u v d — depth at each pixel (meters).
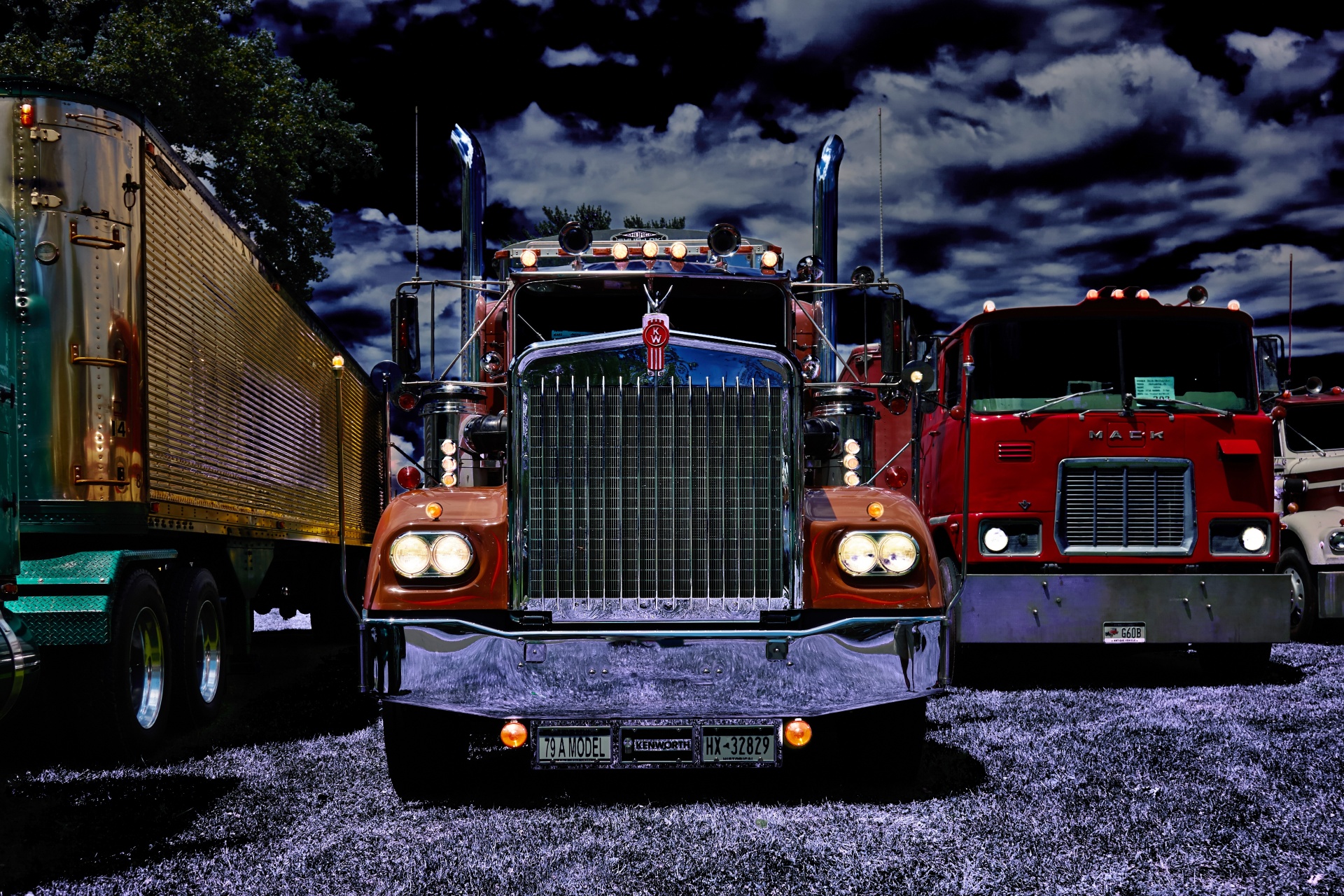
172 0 19.19
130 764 5.52
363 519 13.88
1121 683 7.98
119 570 5.60
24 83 5.54
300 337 9.98
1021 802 4.53
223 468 7.32
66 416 5.48
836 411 5.71
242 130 20.22
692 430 4.60
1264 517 7.90
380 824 4.32
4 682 4.26
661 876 3.64
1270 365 8.05
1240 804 4.47
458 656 4.42
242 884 3.60
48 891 3.54
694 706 4.40
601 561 4.56
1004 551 7.95
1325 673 8.30
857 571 4.53
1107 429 7.93
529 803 4.66
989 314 8.20
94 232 5.57
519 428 4.57
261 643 13.12
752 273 6.02
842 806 4.53
